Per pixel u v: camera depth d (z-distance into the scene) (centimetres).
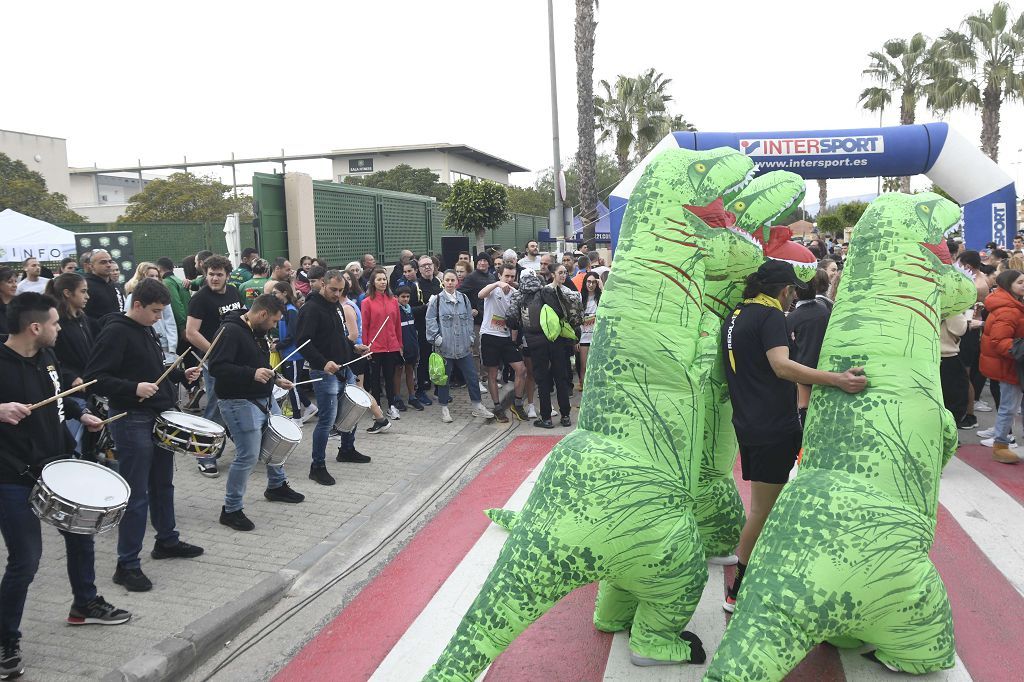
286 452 635
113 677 376
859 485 347
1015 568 511
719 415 454
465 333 960
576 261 1462
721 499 496
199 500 667
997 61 2781
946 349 766
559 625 454
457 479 745
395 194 1855
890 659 374
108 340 484
